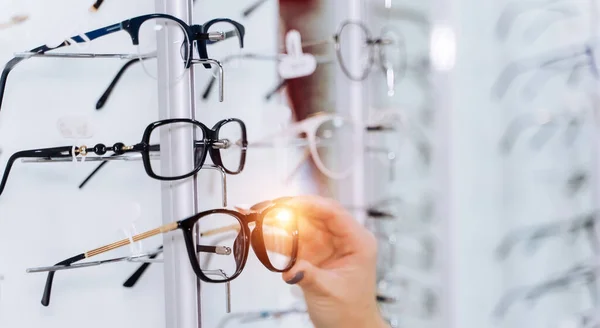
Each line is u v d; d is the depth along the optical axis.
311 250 0.92
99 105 0.82
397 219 1.20
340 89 1.11
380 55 1.16
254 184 0.98
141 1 0.84
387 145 1.21
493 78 1.31
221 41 0.86
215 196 0.90
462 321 1.28
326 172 1.09
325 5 1.08
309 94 1.07
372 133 1.17
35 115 0.78
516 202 1.33
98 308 0.82
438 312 1.27
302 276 0.88
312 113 1.07
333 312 0.94
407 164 1.25
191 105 0.76
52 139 0.79
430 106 1.27
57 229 0.80
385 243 1.20
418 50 1.25
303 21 1.04
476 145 1.30
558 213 1.37
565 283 1.37
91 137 0.76
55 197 0.80
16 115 0.77
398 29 1.21
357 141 1.13
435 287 1.29
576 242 1.35
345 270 0.94
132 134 0.84
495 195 1.32
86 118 0.76
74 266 0.73
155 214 0.86
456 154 1.27
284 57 1.02
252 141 0.98
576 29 1.33
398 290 1.23
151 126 0.73
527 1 1.33
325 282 0.92
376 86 1.17
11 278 0.77
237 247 0.80
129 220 0.80
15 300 0.78
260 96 0.99
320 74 1.08
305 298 0.94
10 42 0.76
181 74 0.75
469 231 1.29
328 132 1.09
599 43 1.30
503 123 1.32
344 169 1.12
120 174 0.84
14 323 0.78
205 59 0.77
